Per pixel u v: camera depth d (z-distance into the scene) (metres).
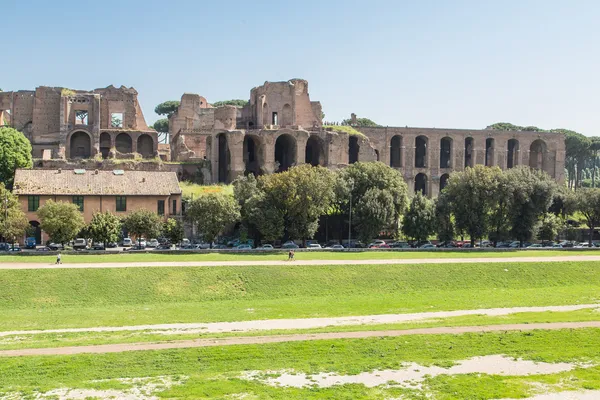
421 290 69.25
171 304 61.00
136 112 146.38
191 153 134.62
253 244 98.31
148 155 141.50
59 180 95.56
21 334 46.59
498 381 36.06
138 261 72.94
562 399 33.41
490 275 74.75
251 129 146.25
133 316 54.50
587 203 115.12
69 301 60.50
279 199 94.94
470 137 170.75
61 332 47.38
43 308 58.47
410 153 165.62
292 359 39.66
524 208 107.12
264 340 43.72
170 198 98.44
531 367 38.72
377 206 101.12
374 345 42.66
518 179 108.19
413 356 40.56
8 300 59.75
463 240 116.88
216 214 90.62
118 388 34.03
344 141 142.50
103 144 139.50
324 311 57.06
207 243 97.75
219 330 48.03
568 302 62.16
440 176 168.25
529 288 71.75
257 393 33.59
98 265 69.12
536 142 179.75
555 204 123.50
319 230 110.50
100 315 54.97
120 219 90.12
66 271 65.56
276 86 151.62
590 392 34.41
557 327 48.06
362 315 54.97
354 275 71.25
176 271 68.06
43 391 33.41
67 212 81.19
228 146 135.12
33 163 116.12
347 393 33.81
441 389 34.66
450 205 106.50
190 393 33.44
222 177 143.25
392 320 52.22
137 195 95.81
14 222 80.50
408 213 106.81
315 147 147.75
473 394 33.94
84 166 119.12
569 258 84.62
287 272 70.44
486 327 47.94
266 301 62.75
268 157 135.88
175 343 42.81
